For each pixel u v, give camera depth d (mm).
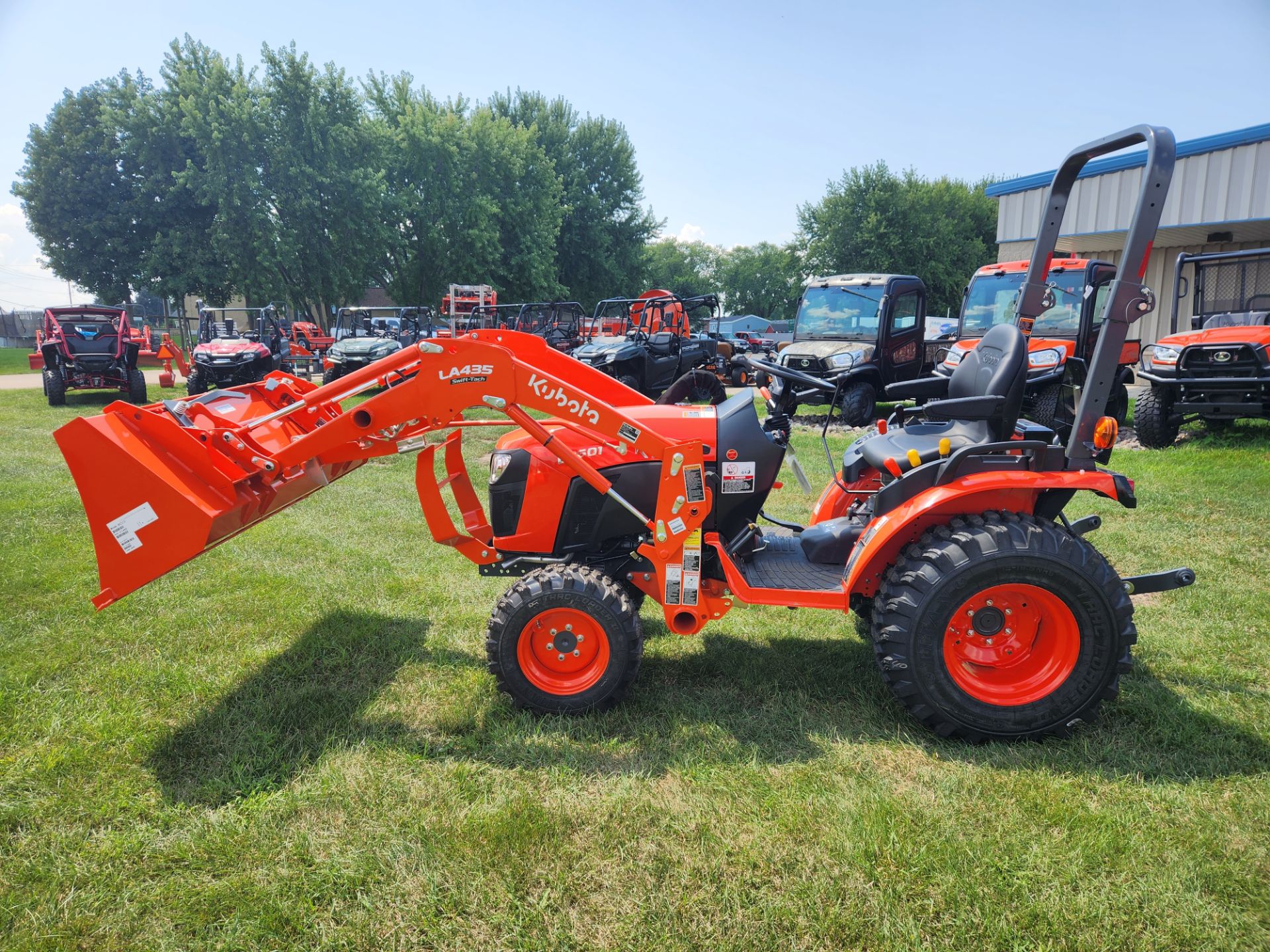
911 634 2703
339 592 4309
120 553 2697
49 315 13289
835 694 3184
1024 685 2785
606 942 1915
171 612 4027
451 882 2104
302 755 2717
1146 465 7340
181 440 2760
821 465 7641
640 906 2023
